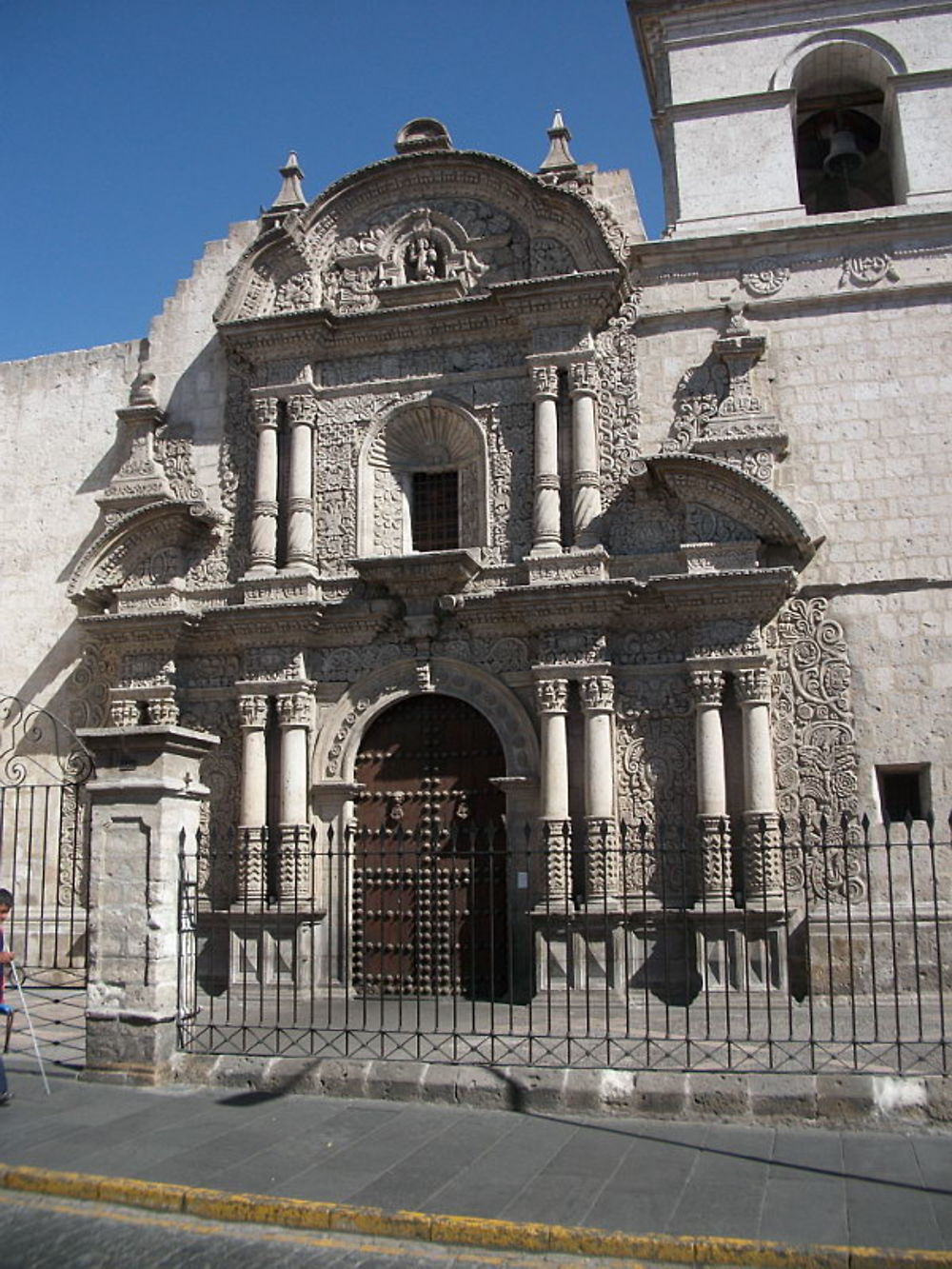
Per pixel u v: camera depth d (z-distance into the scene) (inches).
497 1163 362.3
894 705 679.7
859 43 800.9
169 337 838.5
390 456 796.0
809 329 738.2
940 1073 416.2
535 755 710.5
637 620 712.4
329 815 737.0
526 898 695.7
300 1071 450.6
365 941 722.2
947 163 758.5
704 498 700.7
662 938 667.4
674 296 756.0
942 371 716.7
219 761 760.3
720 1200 329.7
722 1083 414.0
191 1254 305.6
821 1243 297.6
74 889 766.5
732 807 677.3
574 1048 486.9
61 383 863.1
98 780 493.4
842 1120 400.2
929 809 665.6
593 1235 304.7
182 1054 471.2
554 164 780.0
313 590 749.3
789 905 664.4
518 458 756.6
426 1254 306.0
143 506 790.5
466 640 738.2
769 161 781.3
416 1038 486.6
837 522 707.4
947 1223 311.0
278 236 800.3
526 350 768.9
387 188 808.9
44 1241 313.4
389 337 786.8
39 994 695.1
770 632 698.2
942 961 644.7
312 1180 347.9
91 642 805.2
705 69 811.4
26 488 850.1
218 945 733.3
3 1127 402.9
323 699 752.3
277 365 794.2
